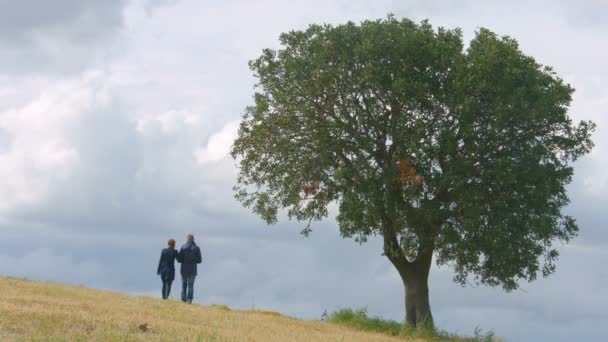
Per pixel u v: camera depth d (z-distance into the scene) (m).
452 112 28.91
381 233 30.86
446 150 28.59
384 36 29.88
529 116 28.33
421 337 28.80
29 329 16.16
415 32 29.77
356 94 30.31
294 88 30.88
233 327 21.39
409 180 28.73
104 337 16.27
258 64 31.98
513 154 29.45
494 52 28.53
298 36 31.62
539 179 28.98
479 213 28.56
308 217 31.94
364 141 29.52
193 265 28.45
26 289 24.59
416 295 31.47
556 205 30.31
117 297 25.91
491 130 28.78
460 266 30.38
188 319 21.91
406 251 30.44
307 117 30.66
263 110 30.92
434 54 29.47
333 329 26.19
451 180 28.25
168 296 28.22
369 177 29.33
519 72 28.64
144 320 19.77
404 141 28.84
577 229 30.11
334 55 30.20
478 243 28.67
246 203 32.50
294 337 20.91
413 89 28.56
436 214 28.31
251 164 32.28
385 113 30.31
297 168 31.02
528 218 29.06
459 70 29.03
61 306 20.55
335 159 31.16
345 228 30.45
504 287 30.20
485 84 28.19
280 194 32.06
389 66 29.56
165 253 28.33
